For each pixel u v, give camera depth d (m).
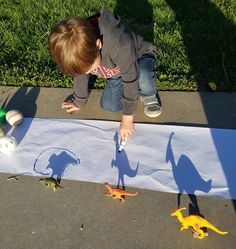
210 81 2.29
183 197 1.78
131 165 1.93
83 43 1.56
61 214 1.77
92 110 2.23
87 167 1.94
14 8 3.04
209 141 1.99
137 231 1.68
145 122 2.12
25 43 2.72
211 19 2.68
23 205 1.82
